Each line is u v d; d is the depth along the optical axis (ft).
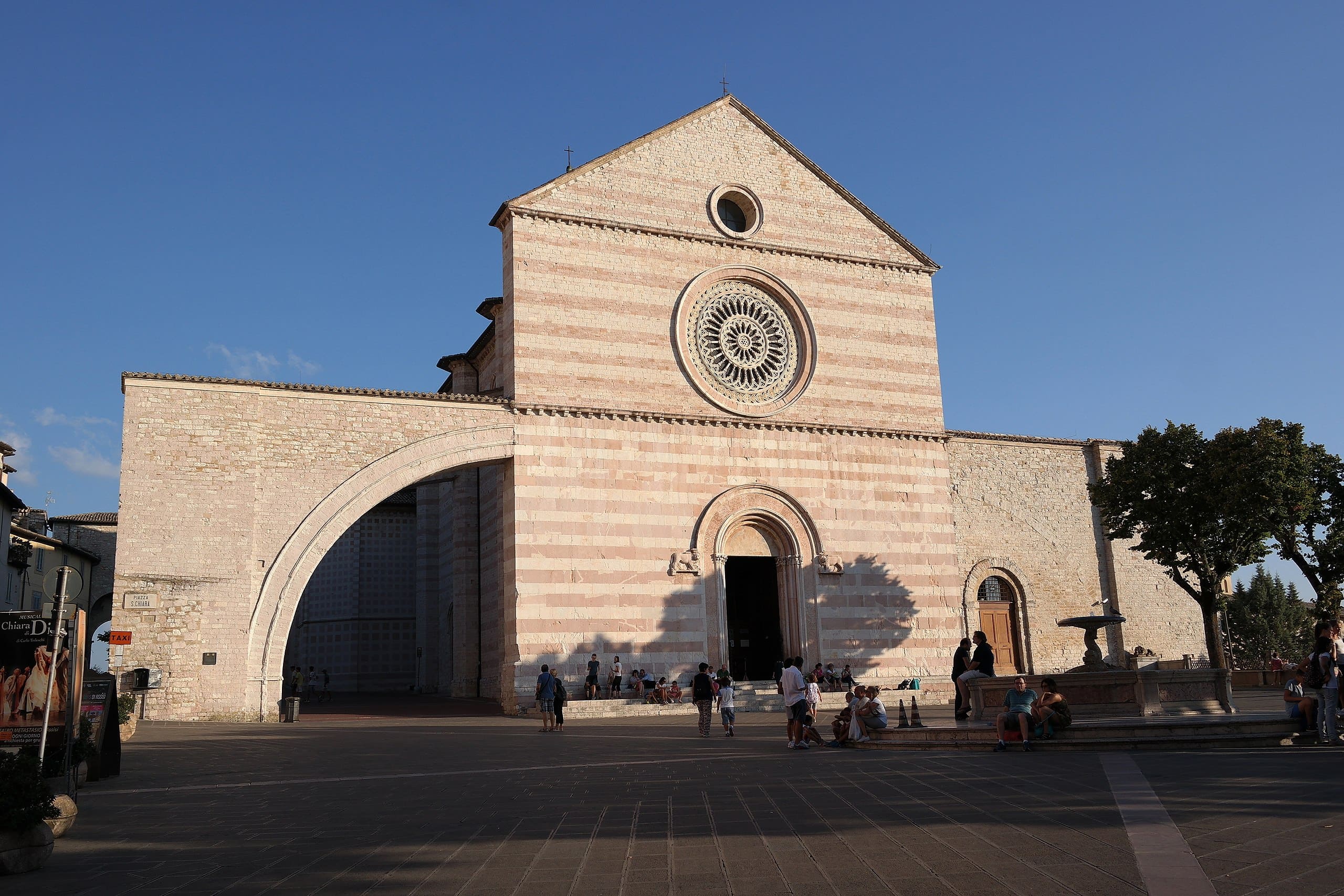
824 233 152.05
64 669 51.70
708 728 95.30
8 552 178.60
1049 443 164.04
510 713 123.34
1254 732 65.05
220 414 116.78
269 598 115.34
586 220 136.77
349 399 122.21
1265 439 122.72
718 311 143.74
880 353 151.94
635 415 134.62
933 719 96.53
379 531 206.18
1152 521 130.52
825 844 35.35
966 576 153.38
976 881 29.14
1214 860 30.37
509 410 128.88
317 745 84.69
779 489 141.59
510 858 34.81
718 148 147.84
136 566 111.14
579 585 127.85
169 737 92.38
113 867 35.76
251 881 32.58
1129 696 80.12
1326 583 141.49
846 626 141.49
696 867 32.35
